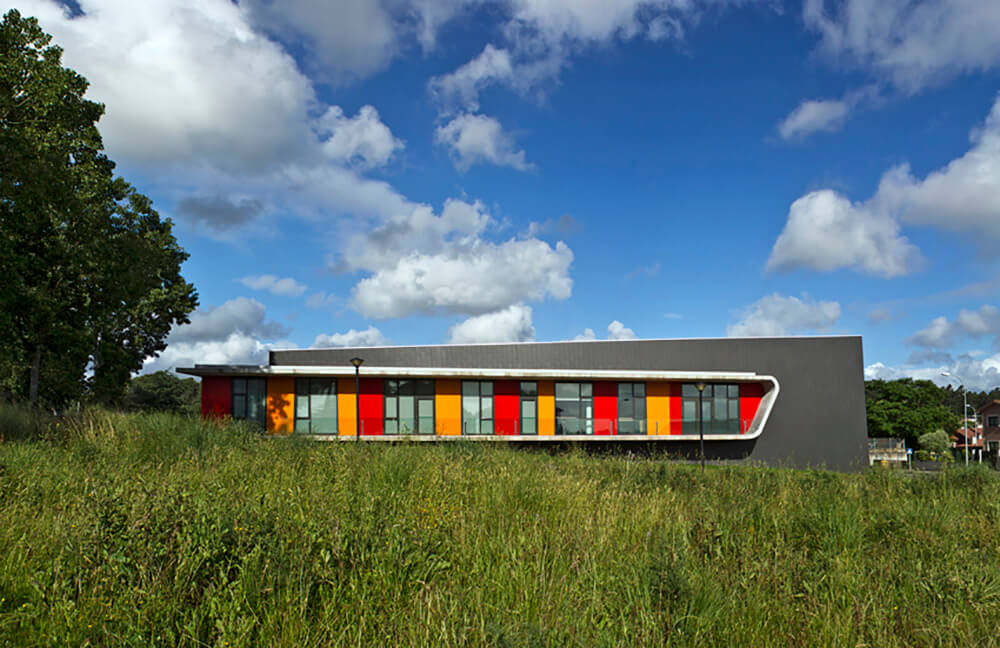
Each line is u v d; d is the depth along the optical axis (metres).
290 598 3.54
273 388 26.61
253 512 4.76
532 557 4.73
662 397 31.28
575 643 3.35
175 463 8.59
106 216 22.84
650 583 4.14
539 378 29.53
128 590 3.41
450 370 27.78
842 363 33.81
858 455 33.12
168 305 36.06
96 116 23.73
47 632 3.20
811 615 3.99
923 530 6.33
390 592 3.89
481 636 3.29
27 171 17.69
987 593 4.42
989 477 10.46
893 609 4.11
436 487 7.16
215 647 3.06
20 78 19.72
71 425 11.76
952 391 118.62
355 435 26.89
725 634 3.68
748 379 31.67
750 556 5.13
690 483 10.77
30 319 21.06
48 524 4.97
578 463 12.77
